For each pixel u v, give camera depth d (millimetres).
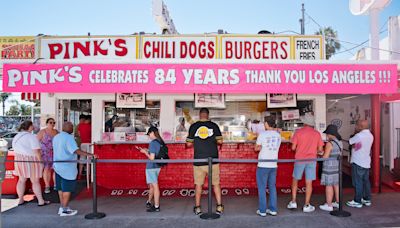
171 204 7418
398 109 11781
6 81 6527
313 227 5820
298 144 6781
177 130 9453
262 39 8289
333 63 6590
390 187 8852
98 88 6527
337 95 13539
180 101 9523
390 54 11406
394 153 12000
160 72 6539
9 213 6766
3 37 8648
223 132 9438
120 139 9453
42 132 8445
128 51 8305
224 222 6109
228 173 9047
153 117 9516
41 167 7383
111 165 9117
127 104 9367
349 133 15094
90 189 8828
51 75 6539
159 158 6648
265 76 6551
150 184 6898
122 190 8789
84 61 6543
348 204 7094
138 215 6590
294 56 8281
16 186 8172
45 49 8391
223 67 6562
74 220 6301
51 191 8586
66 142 6488
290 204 6895
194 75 6547
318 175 8648
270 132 6539
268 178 6566
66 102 10305
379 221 6113
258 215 6500
